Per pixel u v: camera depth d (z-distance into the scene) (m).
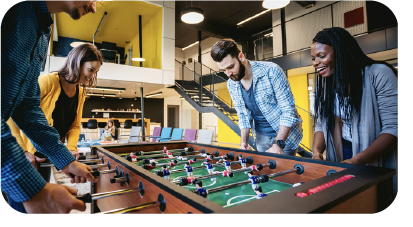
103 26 9.42
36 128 1.03
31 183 0.62
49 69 5.75
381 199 0.86
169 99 14.46
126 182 1.09
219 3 8.41
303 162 1.23
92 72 1.61
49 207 0.63
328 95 1.71
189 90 8.85
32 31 0.78
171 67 7.80
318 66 1.72
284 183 1.29
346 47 1.54
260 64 1.91
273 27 8.10
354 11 6.07
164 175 1.08
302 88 7.48
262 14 9.16
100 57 1.63
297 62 6.26
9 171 0.59
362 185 0.71
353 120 1.57
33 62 0.92
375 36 4.84
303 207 0.55
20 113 1.00
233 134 10.44
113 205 1.26
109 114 12.33
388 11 5.43
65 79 1.56
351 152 1.67
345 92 1.57
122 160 1.20
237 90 2.12
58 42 10.51
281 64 6.66
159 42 7.96
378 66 1.45
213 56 1.77
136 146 2.05
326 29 1.67
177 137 5.25
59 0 0.83
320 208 0.55
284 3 4.34
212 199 1.01
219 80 8.63
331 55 1.63
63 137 1.83
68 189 0.72
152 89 9.09
